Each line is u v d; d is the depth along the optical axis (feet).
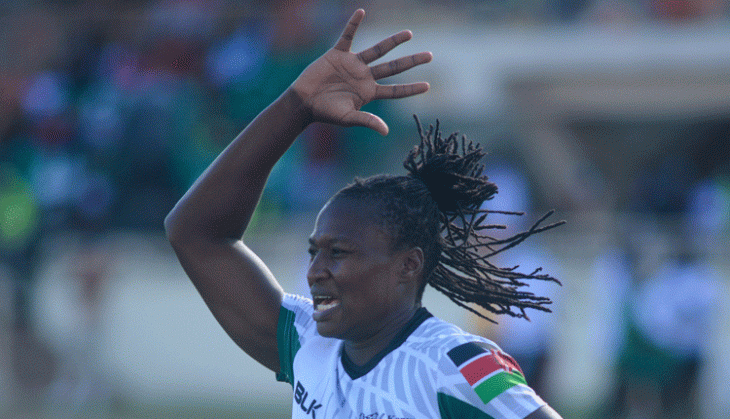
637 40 87.40
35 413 77.61
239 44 88.43
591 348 73.31
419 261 24.21
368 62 26.53
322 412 24.57
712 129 91.97
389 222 23.70
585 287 73.36
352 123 26.21
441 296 71.92
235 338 28.48
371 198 23.91
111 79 88.94
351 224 23.61
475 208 26.96
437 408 22.61
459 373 22.43
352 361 24.73
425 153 27.12
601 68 87.56
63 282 80.07
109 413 77.36
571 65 87.86
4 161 83.76
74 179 83.25
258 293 28.04
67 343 79.30
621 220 76.43
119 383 78.95
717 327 72.74
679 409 72.69
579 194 82.53
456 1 95.71
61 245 80.84
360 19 26.35
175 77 88.22
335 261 23.62
